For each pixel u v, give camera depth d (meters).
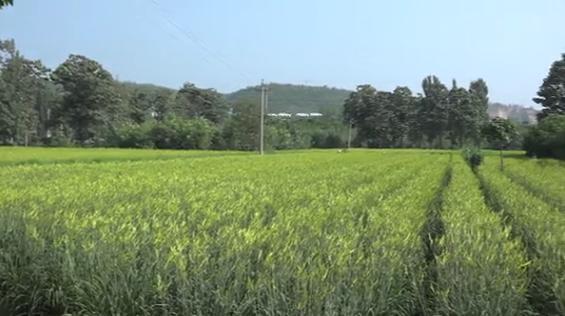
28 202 11.81
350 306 6.82
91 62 116.12
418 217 11.77
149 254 7.78
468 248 8.45
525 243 11.05
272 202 13.31
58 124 115.75
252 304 6.84
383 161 48.94
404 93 142.88
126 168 31.31
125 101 123.00
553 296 8.02
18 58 112.69
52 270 8.51
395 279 7.89
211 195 14.24
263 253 7.86
